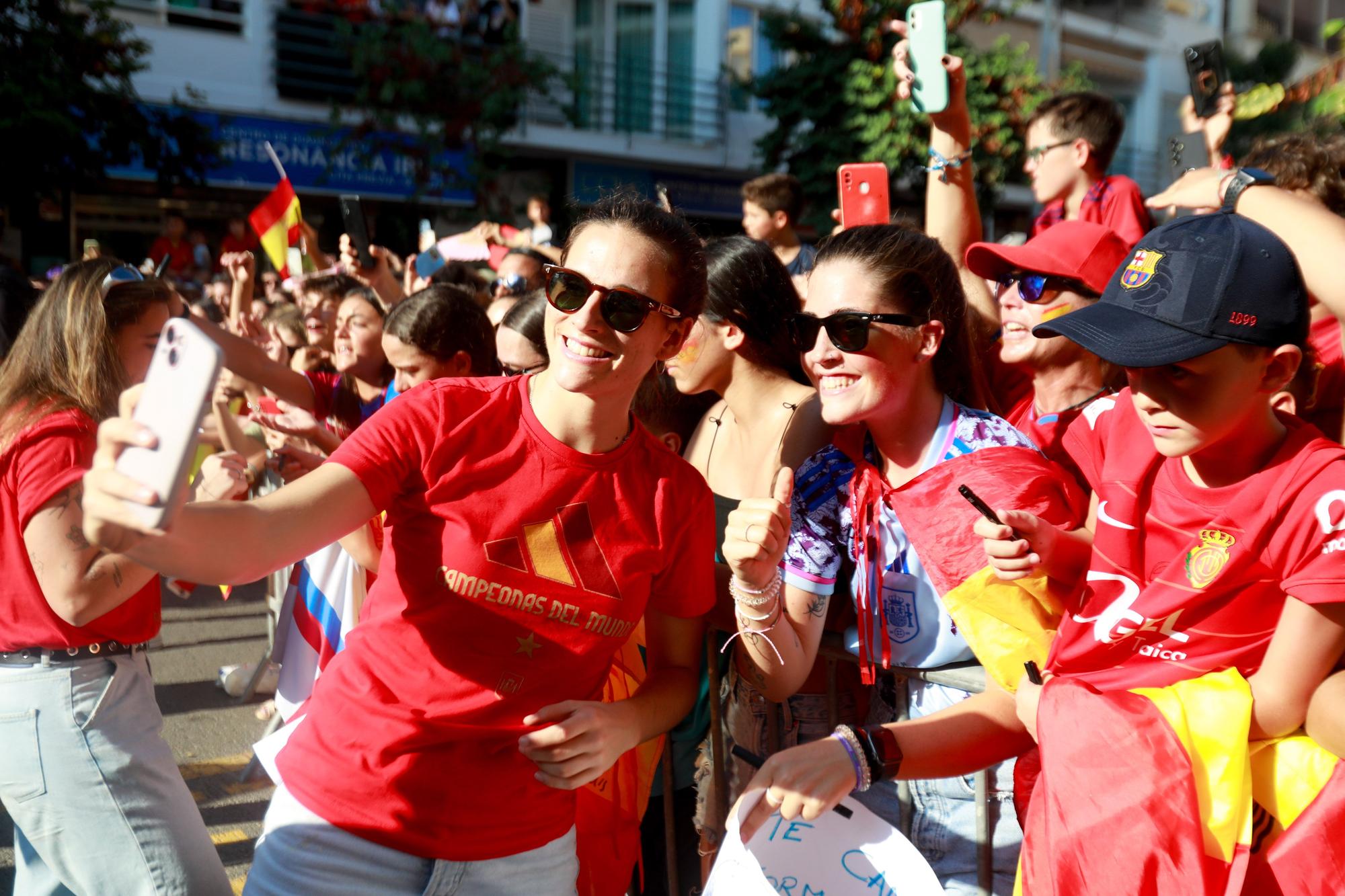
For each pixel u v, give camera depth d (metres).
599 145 16.69
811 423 2.41
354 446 1.66
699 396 2.91
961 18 13.44
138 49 11.34
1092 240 2.36
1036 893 1.55
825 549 2.04
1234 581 1.48
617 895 2.29
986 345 2.84
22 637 2.19
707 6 17.52
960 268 3.19
